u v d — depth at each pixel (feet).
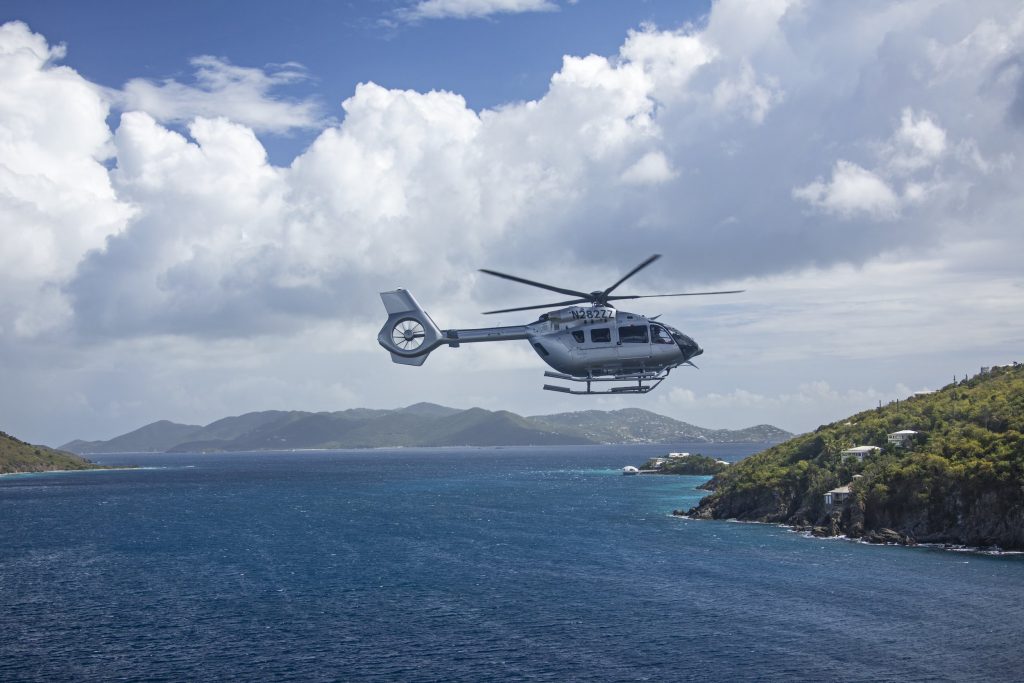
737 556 316.60
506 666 184.65
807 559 307.17
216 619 227.40
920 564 292.61
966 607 228.02
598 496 614.75
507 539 373.40
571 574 285.64
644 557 317.83
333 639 206.69
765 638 202.39
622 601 242.58
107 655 195.31
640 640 202.49
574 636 206.80
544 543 359.05
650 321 185.88
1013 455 331.98
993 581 261.65
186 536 402.11
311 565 310.86
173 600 252.01
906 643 196.13
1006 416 374.84
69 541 390.83
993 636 200.44
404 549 347.15
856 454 413.80
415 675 179.42
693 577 276.21
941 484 344.08
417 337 210.59
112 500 646.33
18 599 255.50
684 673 178.40
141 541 386.73
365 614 231.30
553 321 188.65
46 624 223.71
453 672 181.06
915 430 418.31
